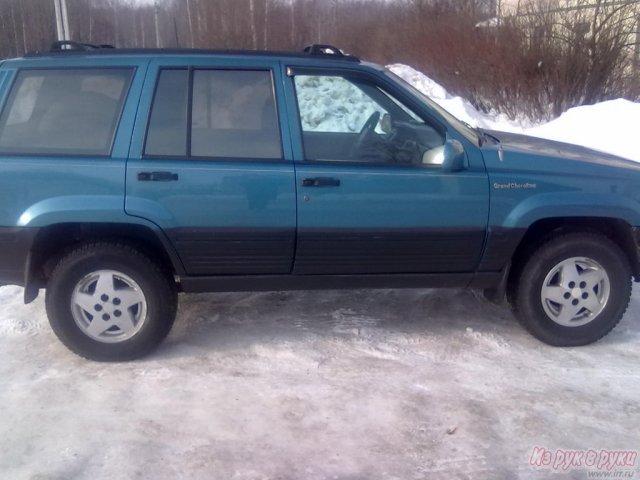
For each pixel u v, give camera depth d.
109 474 3.28
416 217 4.30
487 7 17.23
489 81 14.69
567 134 10.53
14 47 33.25
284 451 3.47
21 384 4.12
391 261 4.41
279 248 4.29
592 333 4.61
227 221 4.19
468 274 4.52
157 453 3.45
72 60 4.27
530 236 4.66
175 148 4.18
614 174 4.48
